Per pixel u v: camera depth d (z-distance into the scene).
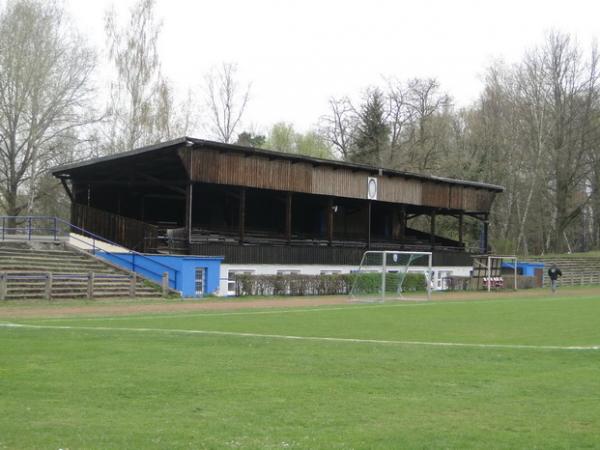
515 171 79.75
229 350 15.88
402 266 45.41
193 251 37.47
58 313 24.89
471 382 12.82
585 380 13.11
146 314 25.16
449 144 84.81
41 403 10.48
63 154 56.00
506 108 80.19
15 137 53.53
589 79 77.94
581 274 65.88
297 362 14.49
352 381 12.71
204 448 8.34
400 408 10.66
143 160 38.66
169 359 14.43
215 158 38.19
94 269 35.03
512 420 10.00
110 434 8.87
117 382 12.03
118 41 58.94
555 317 26.70
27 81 51.62
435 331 21.30
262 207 49.44
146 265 36.59
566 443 8.81
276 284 39.19
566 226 84.19
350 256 46.91
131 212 44.88
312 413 10.21
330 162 43.75
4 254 33.84
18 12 51.97
